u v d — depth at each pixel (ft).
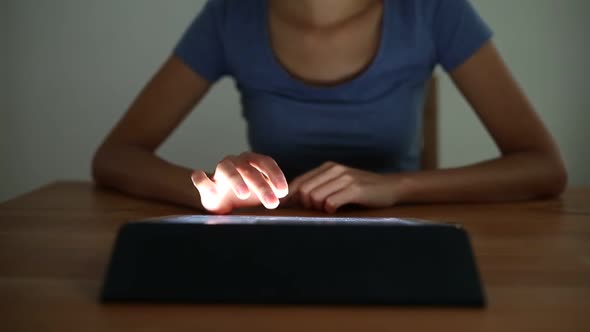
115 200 3.59
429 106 5.53
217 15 4.79
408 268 1.87
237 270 1.88
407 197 3.46
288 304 1.85
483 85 4.42
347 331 1.71
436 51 4.58
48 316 1.79
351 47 4.46
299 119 4.55
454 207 3.40
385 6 4.45
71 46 8.57
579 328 1.73
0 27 8.45
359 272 1.87
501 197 3.62
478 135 8.80
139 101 4.71
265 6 4.64
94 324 1.74
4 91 8.59
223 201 3.09
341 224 1.92
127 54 8.59
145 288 1.87
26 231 2.70
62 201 3.53
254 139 4.84
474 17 4.49
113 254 1.91
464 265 1.87
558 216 3.10
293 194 3.33
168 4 8.48
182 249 1.90
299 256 1.89
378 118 4.54
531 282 2.05
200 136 8.71
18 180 8.79
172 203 3.51
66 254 2.34
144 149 4.17
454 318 1.78
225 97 8.63
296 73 4.57
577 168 8.92
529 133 4.15
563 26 8.65
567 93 8.77
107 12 8.51
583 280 2.06
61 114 8.68
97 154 4.21
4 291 1.96
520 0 8.61
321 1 4.33
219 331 1.71
